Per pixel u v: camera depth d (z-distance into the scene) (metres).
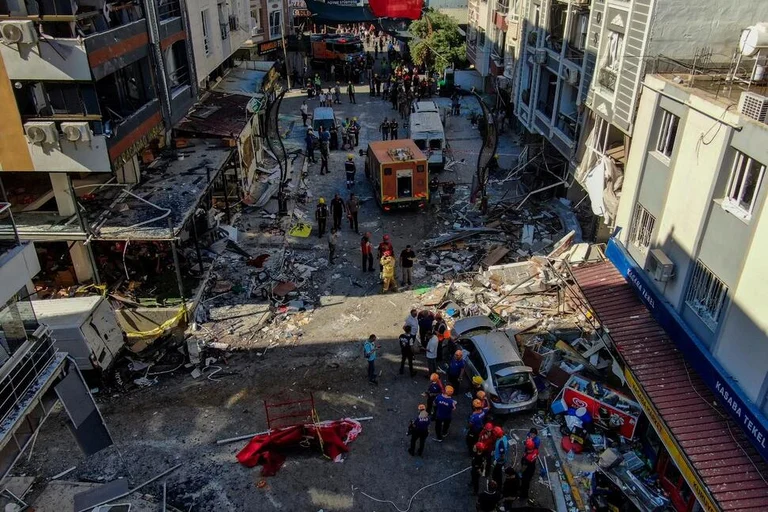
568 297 17.23
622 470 11.38
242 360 15.45
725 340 10.54
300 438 12.48
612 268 15.33
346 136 32.06
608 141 18.00
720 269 10.70
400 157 23.47
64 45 12.95
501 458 11.11
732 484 8.99
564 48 20.83
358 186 26.98
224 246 20.19
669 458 11.09
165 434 12.99
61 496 11.41
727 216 10.50
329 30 56.91
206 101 25.05
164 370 15.05
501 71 33.09
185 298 17.00
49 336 10.64
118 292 16.88
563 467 12.05
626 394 13.36
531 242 20.59
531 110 25.11
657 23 14.70
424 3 49.31
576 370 14.22
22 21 12.38
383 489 11.66
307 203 25.05
